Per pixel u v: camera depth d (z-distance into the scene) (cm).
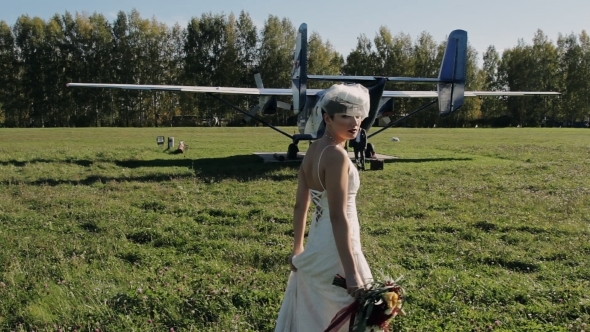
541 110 6919
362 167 1524
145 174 1388
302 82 1630
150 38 6438
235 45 6619
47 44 6144
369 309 257
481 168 1566
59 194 1048
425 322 423
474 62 6781
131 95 6312
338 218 270
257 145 2630
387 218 848
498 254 627
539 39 6981
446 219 833
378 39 6925
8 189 1120
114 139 3147
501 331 407
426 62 6825
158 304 449
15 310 450
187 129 4847
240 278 527
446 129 5209
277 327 305
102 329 411
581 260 605
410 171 1487
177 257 619
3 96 6138
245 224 791
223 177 1330
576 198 1013
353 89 282
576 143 2778
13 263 577
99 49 6284
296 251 317
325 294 280
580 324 418
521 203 968
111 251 638
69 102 6219
